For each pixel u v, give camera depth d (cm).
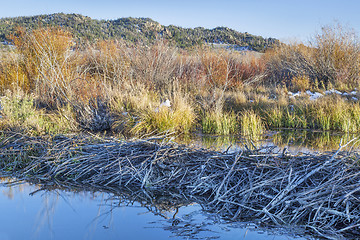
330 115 976
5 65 1288
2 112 789
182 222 329
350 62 1528
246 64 1714
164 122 866
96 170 482
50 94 1036
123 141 545
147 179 442
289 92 1379
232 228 316
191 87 1330
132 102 991
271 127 982
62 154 530
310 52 1667
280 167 420
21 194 413
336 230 308
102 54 1405
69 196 407
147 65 1345
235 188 392
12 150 550
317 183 371
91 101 983
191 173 446
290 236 298
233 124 909
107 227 318
